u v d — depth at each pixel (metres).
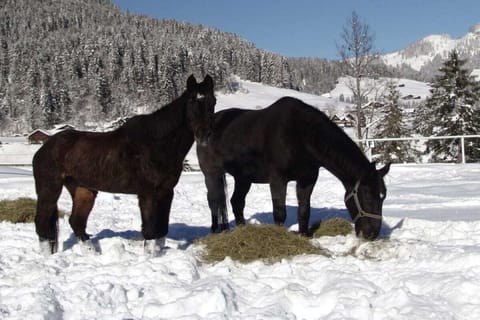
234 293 4.18
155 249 5.73
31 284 4.58
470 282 3.92
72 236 7.23
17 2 172.12
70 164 6.00
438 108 28.27
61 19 164.38
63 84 106.69
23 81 108.94
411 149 28.48
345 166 5.90
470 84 28.03
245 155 6.76
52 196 6.20
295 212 9.07
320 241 6.29
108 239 6.72
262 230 5.74
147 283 4.58
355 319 3.54
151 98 108.06
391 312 3.55
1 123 99.19
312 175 6.47
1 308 3.95
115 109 103.56
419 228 6.73
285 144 6.18
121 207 10.54
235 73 141.88
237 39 164.62
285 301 3.92
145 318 3.84
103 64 115.88
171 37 149.50
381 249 5.47
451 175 13.86
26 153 35.28
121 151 5.75
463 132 26.77
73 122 97.19
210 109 5.40
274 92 125.06
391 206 9.30
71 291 4.25
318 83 150.62
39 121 96.19
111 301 4.15
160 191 5.78
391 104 30.11
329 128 6.01
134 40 127.75
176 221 8.72
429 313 3.47
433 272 4.47
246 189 7.39
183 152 5.73
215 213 7.37
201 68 116.44
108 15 178.25
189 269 4.91
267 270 4.96
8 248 6.41
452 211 8.35
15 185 14.48
